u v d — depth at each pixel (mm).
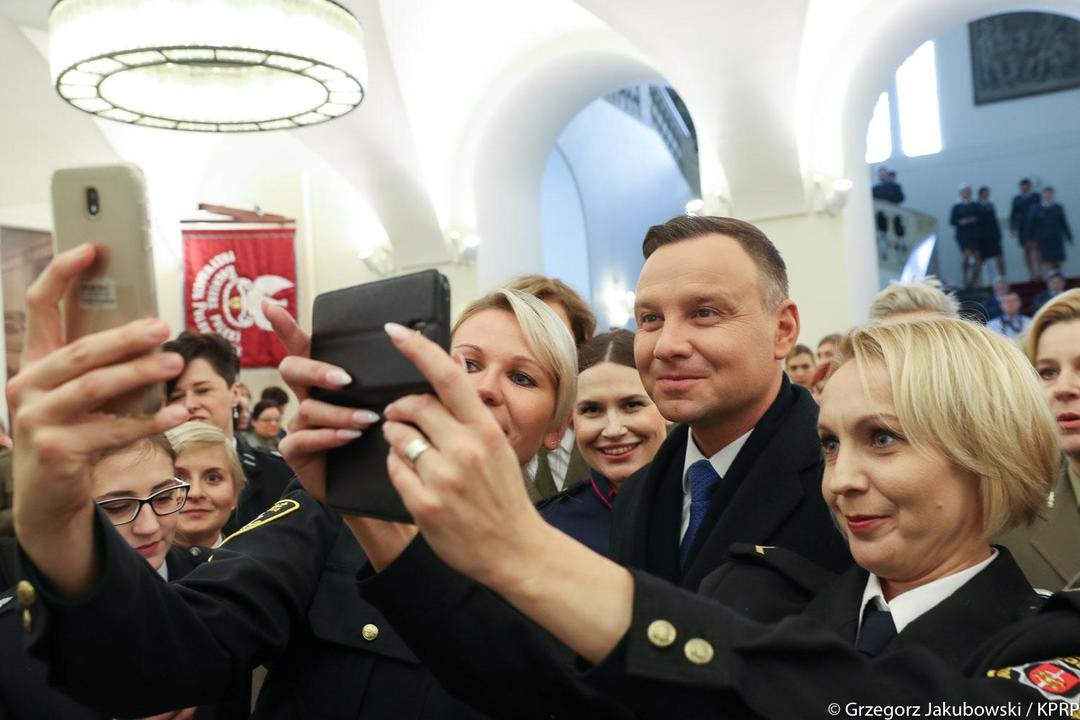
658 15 9727
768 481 2002
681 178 19969
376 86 11203
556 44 11812
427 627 1359
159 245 12086
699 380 2012
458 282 12297
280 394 7684
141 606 1266
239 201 12828
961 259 21312
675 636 1030
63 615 1165
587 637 1024
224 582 1585
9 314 10492
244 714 2025
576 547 1045
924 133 22203
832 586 1562
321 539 1802
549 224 17969
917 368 1385
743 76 9859
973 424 1358
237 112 7160
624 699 1044
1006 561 1434
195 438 3010
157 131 11898
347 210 12742
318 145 11672
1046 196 20109
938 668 1120
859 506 1417
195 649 1396
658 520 2234
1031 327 2648
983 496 1378
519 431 1865
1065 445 2461
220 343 4332
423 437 995
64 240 1022
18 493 1032
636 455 2625
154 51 5648
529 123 12523
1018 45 21484
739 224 2090
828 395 1479
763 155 10258
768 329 2061
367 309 1164
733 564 1747
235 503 3123
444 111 11984
